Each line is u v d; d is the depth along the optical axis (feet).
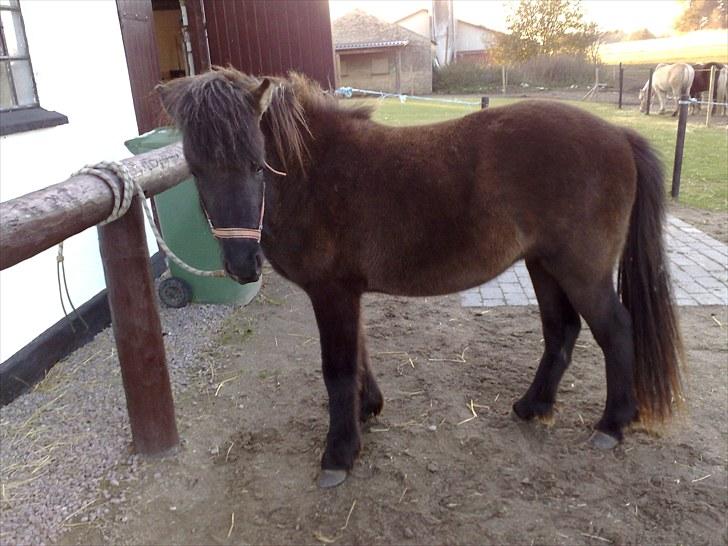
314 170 8.57
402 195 8.52
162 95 7.73
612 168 8.50
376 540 7.97
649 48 147.95
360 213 8.55
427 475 9.17
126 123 17.67
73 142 14.80
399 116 50.85
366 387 10.29
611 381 9.37
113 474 9.39
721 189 26.02
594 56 107.45
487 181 8.38
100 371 12.90
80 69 15.26
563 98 72.18
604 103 65.10
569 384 11.55
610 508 8.32
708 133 41.32
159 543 8.04
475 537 7.93
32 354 12.37
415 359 12.78
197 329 14.61
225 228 7.17
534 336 13.60
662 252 8.97
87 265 14.87
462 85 107.04
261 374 12.41
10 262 6.22
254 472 9.38
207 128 6.77
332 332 8.99
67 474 9.42
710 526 7.91
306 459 9.68
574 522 8.11
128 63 17.78
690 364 11.87
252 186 7.22
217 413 11.07
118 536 8.15
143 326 9.22
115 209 8.07
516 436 10.00
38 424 10.91
